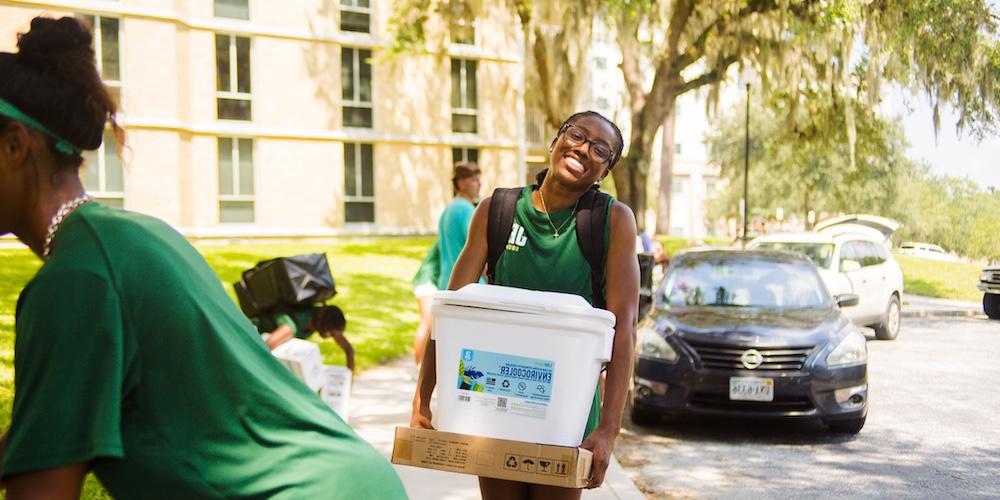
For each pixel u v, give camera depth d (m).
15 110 1.58
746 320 8.09
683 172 74.81
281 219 29.09
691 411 7.68
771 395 7.52
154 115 25.47
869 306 14.75
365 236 30.52
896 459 6.95
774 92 23.44
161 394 1.59
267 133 28.72
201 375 1.61
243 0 28.23
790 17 21.25
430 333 2.89
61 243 1.59
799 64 22.11
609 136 2.90
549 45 23.59
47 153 1.64
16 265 16.31
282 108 29.00
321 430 1.75
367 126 30.61
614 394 2.71
